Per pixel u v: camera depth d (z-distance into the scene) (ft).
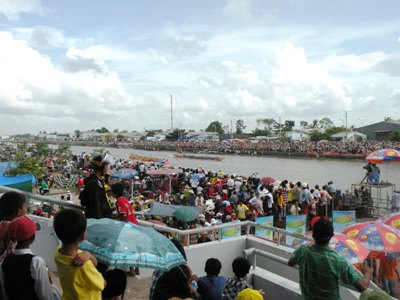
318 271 12.13
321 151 231.50
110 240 11.53
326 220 12.60
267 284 19.89
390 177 138.41
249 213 49.32
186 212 39.01
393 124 304.50
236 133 522.47
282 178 136.67
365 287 11.98
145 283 20.45
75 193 84.17
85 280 9.18
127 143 448.65
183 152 328.29
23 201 11.35
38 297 9.28
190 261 22.07
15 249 9.48
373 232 19.58
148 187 84.58
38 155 146.10
